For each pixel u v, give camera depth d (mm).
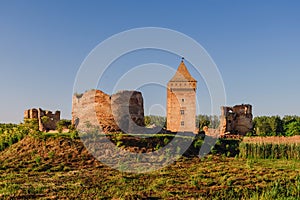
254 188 23000
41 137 30844
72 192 20391
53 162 26812
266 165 30328
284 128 85875
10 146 31500
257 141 38875
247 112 57062
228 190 22453
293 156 36062
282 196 21719
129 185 22391
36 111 46656
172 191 21625
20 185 21203
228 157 32938
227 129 54125
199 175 25297
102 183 22547
